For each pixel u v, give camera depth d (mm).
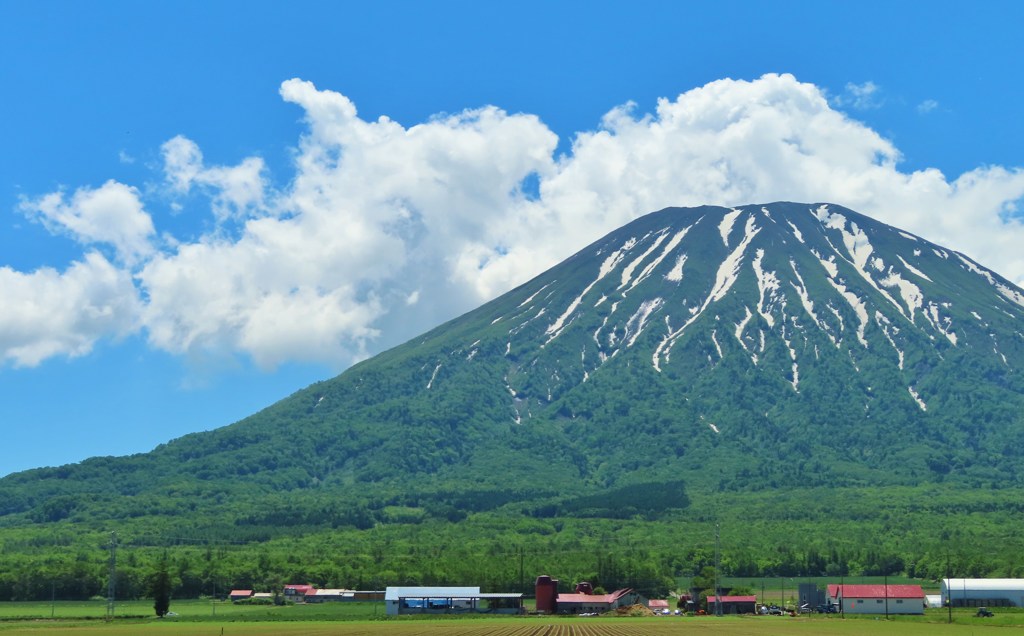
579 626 190875
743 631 170125
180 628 187000
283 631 176000
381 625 198250
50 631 177625
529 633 167625
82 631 177000
